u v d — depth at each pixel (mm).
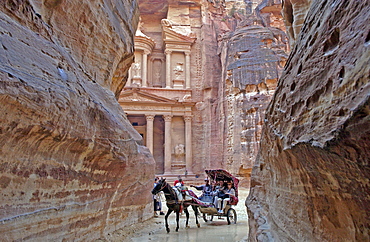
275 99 5418
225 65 32188
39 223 4840
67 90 5230
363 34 2467
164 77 37875
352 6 2809
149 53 36844
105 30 8789
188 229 10398
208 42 36781
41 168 4801
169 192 10117
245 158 27703
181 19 38094
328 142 2641
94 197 6953
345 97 2547
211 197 12273
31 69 4383
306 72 3691
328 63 3064
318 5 4113
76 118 5430
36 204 4758
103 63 8914
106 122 7004
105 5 8828
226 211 11438
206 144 33625
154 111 34031
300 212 4039
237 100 29562
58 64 5445
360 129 2236
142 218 11094
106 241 7316
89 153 6168
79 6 7207
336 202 3008
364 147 2277
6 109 3691
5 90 3607
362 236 2643
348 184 2688
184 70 36875
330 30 3189
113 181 7953
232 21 39562
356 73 2410
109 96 8641
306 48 4027
